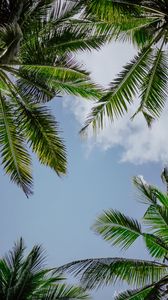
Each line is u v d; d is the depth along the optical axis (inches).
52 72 406.0
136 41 412.8
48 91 389.7
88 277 371.2
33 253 420.8
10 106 415.2
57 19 382.6
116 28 397.7
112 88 399.2
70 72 408.8
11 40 337.7
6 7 350.6
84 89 434.6
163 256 441.1
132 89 402.0
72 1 378.0
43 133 414.6
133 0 346.9
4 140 416.5
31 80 394.3
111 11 346.9
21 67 390.6
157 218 437.1
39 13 373.1
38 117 412.5
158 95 407.2
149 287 421.1
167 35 389.7
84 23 394.0
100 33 400.5
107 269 381.4
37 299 417.4
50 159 418.0
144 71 406.6
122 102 399.2
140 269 410.9
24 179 416.8
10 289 402.9
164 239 446.3
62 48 399.9
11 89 407.2
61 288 405.1
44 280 447.2
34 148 418.0
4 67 384.5
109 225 430.6
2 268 449.7
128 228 428.5
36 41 385.7
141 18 378.3
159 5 355.6
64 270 374.6
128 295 422.3
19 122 414.3
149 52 404.8
